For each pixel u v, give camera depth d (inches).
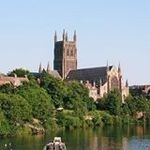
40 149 6530.5
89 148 6939.0
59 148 5802.2
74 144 7357.3
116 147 7135.8
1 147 6648.6
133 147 7155.5
